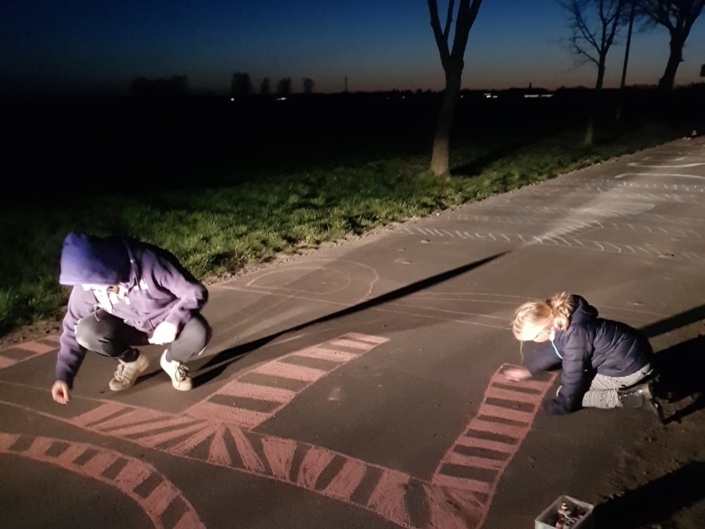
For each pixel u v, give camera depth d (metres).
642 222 9.23
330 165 15.58
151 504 3.12
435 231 8.94
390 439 3.65
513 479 3.27
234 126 27.12
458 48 13.27
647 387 3.66
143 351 4.91
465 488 3.21
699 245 7.84
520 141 21.41
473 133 24.39
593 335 3.59
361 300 6.04
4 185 12.66
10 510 3.08
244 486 3.24
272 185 12.27
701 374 4.38
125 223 8.99
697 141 20.53
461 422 3.82
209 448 3.57
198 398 4.14
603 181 13.30
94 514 3.05
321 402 4.07
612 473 3.30
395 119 30.83
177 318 3.69
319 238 8.44
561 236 8.48
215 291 6.37
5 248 7.63
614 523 2.91
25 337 5.23
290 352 4.85
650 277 6.59
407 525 2.95
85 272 3.27
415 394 4.16
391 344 4.98
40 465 3.44
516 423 3.79
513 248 7.90
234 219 9.35
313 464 3.42
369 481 3.28
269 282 6.64
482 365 4.59
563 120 29.61
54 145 19.92
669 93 33.97
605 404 3.76
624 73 25.08
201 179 13.55
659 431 3.68
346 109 37.03
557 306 3.57
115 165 15.94
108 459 3.48
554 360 4.09
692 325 5.25
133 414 3.95
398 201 10.89
